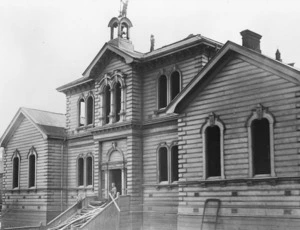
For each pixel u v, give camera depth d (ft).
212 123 87.04
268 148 79.66
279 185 76.43
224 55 85.46
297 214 73.56
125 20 124.98
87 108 136.26
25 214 143.64
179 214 91.09
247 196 80.53
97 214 101.14
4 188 155.22
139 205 110.32
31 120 144.97
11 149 154.30
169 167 105.70
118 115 118.11
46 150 138.10
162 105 110.93
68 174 140.15
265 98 79.77
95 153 122.42
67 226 106.32
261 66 80.69
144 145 112.78
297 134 74.84
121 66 117.60
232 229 81.71
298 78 74.79
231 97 84.89
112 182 118.93
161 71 111.04
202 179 87.66
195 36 104.99
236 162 82.69
